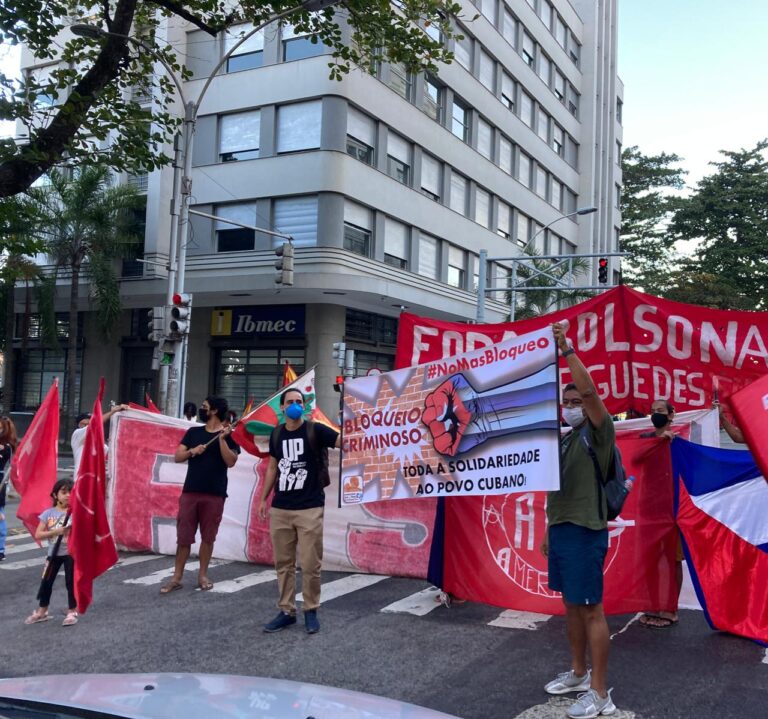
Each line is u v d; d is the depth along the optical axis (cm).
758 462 480
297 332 2672
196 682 267
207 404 770
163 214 2738
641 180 5716
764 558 580
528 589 657
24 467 815
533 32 3891
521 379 522
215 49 2689
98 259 2605
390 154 2784
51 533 654
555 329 464
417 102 2925
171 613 681
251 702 247
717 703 462
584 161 4575
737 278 5112
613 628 623
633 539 619
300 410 631
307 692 268
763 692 479
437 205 3042
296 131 2559
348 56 1426
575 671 484
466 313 3145
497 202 3541
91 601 695
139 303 2819
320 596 687
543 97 4025
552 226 4184
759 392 489
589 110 4597
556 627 633
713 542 600
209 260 2661
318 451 633
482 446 549
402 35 1397
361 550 852
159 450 962
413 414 597
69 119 1092
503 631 622
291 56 2578
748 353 683
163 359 1639
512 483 522
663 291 5156
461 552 691
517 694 484
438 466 579
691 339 700
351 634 614
